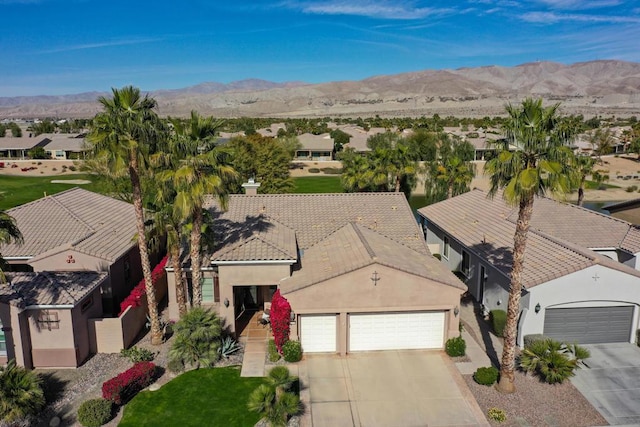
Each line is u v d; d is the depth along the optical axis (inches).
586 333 900.6
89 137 784.3
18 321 806.5
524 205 682.8
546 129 679.7
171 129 842.2
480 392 756.0
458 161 1914.4
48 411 721.0
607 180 3255.4
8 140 4158.5
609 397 743.1
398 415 700.7
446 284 844.6
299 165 3784.5
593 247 1103.6
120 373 812.0
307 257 995.3
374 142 2566.4
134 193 826.8
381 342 878.4
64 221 1149.7
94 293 914.7
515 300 718.5
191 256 861.8
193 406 727.1
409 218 1168.2
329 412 708.7
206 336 828.0
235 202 1199.6
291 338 861.8
